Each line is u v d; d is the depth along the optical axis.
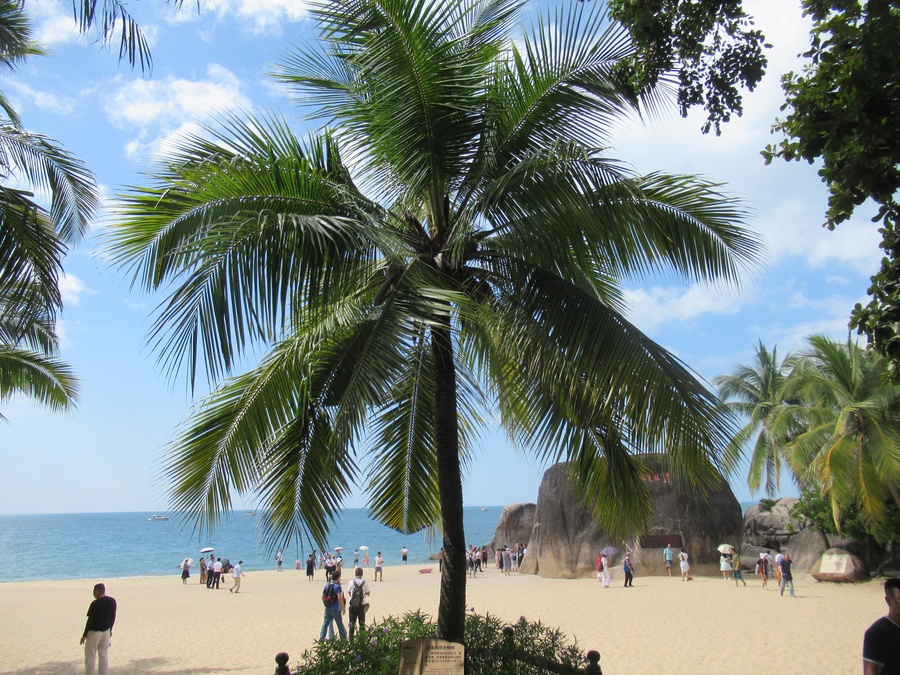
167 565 57.12
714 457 5.45
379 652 6.89
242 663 12.55
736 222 6.43
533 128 6.66
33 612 21.12
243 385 7.13
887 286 3.87
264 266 5.70
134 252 5.81
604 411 6.10
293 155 6.34
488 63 6.72
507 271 6.69
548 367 6.04
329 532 7.25
